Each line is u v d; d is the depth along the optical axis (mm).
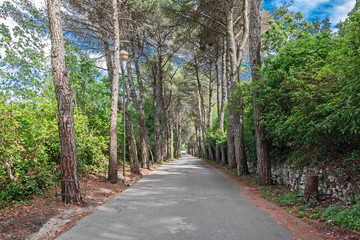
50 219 4957
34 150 7363
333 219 4453
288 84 6945
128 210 5859
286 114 7957
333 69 4992
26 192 6555
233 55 13984
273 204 6336
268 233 4035
